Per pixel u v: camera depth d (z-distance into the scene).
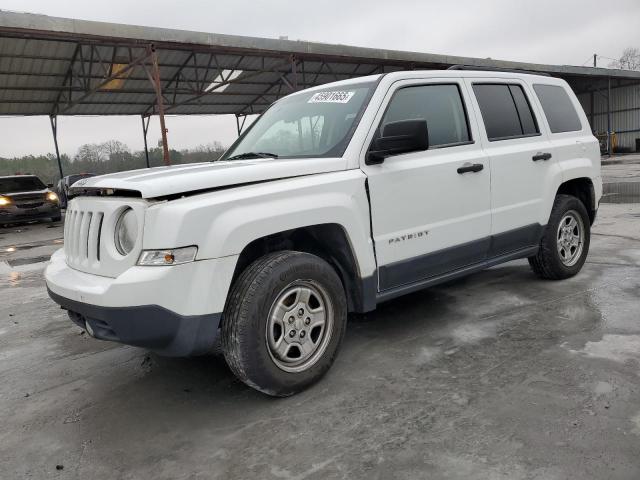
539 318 4.03
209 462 2.47
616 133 40.19
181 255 2.60
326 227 3.21
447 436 2.52
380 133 3.49
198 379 3.41
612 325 3.79
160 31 14.20
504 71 4.62
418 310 4.42
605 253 6.09
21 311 5.43
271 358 2.91
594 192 5.18
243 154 3.93
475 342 3.65
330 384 3.16
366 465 2.34
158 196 2.61
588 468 2.21
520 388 2.94
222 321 2.86
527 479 2.17
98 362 3.85
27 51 16.59
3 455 2.66
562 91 5.14
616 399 2.75
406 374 3.22
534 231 4.55
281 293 2.94
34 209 15.14
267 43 16.45
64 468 2.51
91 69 18.16
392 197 3.46
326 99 3.88
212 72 21.62
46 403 3.23
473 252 4.05
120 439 2.74
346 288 3.42
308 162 3.17
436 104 3.90
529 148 4.46
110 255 2.75
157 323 2.59
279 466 2.39
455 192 3.84
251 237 2.79
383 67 23.92
